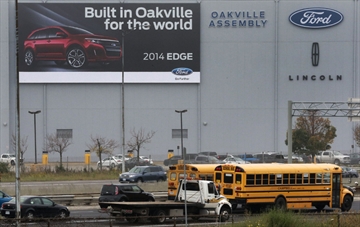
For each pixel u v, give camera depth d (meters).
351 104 54.19
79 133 87.81
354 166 74.25
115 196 34.56
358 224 25.62
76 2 87.94
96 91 88.19
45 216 30.78
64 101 87.88
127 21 88.44
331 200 37.00
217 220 28.97
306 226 24.20
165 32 88.75
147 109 88.75
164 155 88.31
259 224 24.00
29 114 87.06
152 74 88.44
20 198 29.64
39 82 87.06
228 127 89.44
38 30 87.31
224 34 89.38
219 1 89.38
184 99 89.19
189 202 32.31
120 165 68.81
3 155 81.62
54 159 86.56
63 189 45.97
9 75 87.00
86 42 87.69
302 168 36.34
